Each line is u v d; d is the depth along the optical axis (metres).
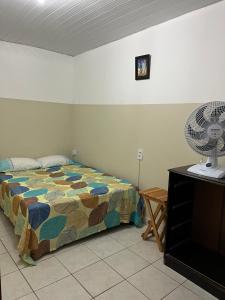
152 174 2.79
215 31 2.12
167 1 2.09
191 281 1.92
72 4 2.19
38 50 3.59
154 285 1.87
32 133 3.72
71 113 4.11
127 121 3.06
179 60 2.42
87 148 3.83
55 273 1.95
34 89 3.65
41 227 2.11
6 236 2.48
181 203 2.15
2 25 2.73
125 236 2.59
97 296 1.73
